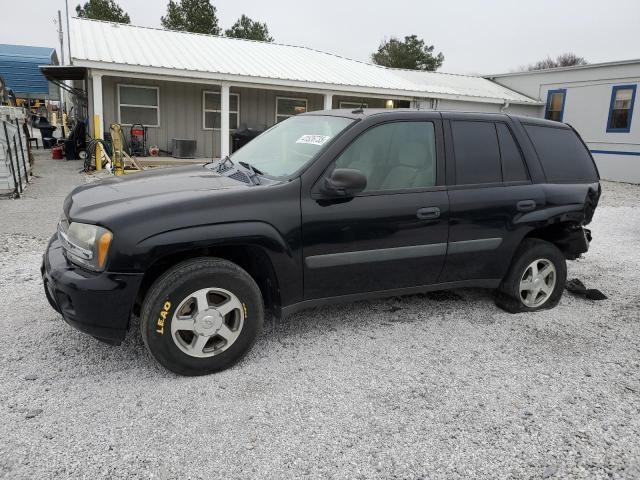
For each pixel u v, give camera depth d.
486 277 4.23
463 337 3.97
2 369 3.22
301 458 2.51
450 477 2.42
